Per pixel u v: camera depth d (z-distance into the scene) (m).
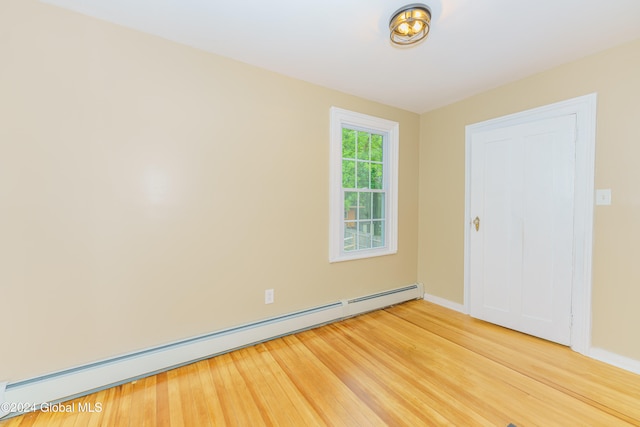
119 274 1.74
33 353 1.53
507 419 1.43
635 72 1.84
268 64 2.18
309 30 1.77
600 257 2.00
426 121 3.27
